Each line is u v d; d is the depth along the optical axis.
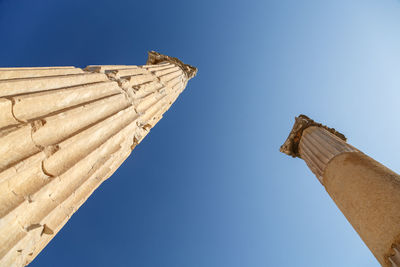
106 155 8.29
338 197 10.33
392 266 6.82
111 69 11.58
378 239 7.53
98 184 7.86
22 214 4.75
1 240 4.37
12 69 5.97
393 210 7.32
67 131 6.35
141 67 17.55
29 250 5.13
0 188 4.41
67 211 6.34
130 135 10.67
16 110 5.13
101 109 8.20
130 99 10.88
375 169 9.16
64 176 5.82
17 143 4.80
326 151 12.56
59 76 7.14
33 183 5.13
